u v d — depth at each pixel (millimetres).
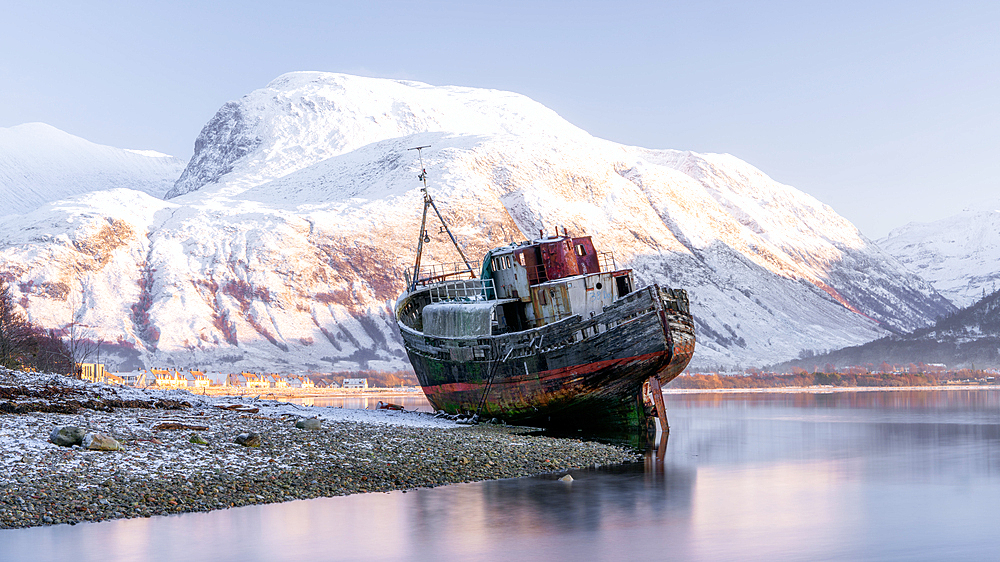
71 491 30984
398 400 157125
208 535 27688
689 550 27188
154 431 43938
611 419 61250
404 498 34219
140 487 32312
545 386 59469
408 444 45969
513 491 36156
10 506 28891
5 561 24297
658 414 61969
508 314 64938
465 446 46656
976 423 82375
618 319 57312
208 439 42562
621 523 30812
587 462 45500
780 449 56281
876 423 82312
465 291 76812
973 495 37625
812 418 91312
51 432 39375
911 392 186375
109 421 46750
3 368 57562
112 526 28078
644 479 40188
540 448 48438
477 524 30172
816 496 37062
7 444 36406
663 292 59344
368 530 29000
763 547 27609
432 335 67250
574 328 58156
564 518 31391
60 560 24594
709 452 53906
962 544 28109
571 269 63750
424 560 25875
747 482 40875
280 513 30922
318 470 37719
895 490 38969
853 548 27531
